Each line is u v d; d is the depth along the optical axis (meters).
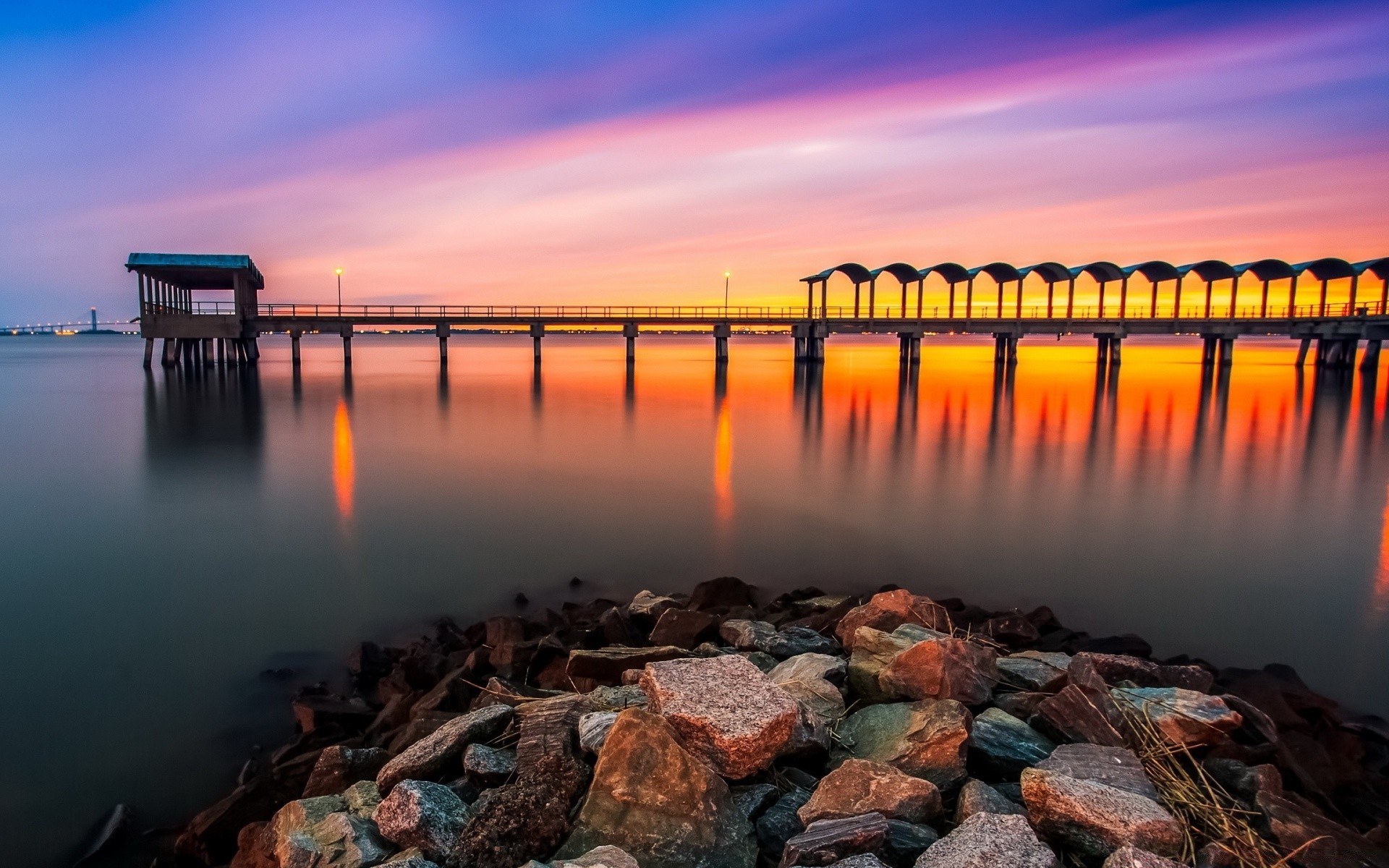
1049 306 51.06
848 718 5.29
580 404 33.53
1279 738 5.10
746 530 13.10
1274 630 9.08
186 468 18.50
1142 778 4.26
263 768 5.80
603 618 7.73
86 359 82.25
